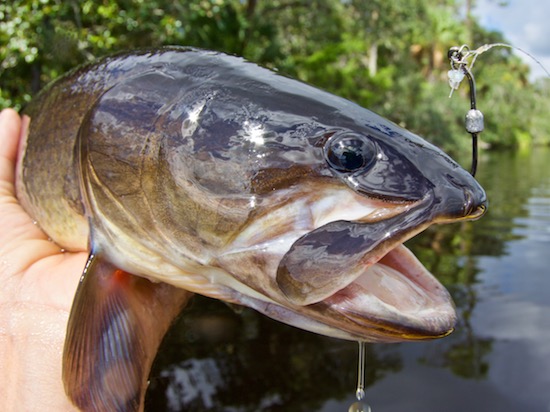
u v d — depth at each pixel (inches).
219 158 5.5
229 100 5.7
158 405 13.4
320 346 16.8
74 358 5.9
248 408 13.4
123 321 6.5
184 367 15.2
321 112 5.5
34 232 7.6
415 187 5.1
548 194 53.9
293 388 14.4
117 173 6.1
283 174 5.4
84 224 6.8
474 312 19.7
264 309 5.9
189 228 5.7
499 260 26.9
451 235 32.9
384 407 13.6
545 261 26.7
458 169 5.3
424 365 15.8
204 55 6.3
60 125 7.0
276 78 6.0
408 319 4.9
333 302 5.1
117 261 6.4
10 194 8.3
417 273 5.5
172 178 5.7
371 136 5.3
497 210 43.3
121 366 6.3
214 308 19.1
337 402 13.8
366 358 16.3
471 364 15.8
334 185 5.2
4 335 6.6
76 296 6.0
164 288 7.2
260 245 5.4
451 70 5.7
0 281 6.9
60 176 6.9
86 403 5.9
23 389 6.4
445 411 13.6
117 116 6.1
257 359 15.7
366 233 4.9
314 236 5.1
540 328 18.2
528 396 14.1
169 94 6.0
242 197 5.4
